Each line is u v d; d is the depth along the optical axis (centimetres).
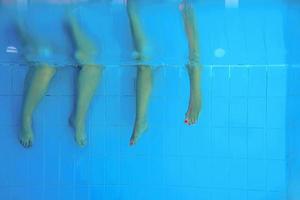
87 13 250
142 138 316
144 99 295
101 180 319
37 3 243
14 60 302
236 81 308
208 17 251
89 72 305
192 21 254
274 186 307
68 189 319
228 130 310
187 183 314
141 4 246
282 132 305
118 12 249
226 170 311
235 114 309
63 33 261
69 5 245
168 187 315
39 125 319
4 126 317
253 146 308
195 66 307
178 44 270
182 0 244
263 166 308
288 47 273
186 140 313
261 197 308
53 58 294
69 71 316
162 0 244
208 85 310
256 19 250
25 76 313
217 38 264
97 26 256
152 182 316
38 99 306
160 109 314
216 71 309
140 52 279
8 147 318
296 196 304
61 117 319
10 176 317
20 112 316
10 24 255
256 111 307
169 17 251
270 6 242
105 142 319
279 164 306
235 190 310
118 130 318
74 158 318
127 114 317
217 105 310
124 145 318
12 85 315
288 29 256
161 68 310
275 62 301
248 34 264
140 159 317
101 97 318
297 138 304
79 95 304
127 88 316
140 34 262
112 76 315
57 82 317
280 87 304
